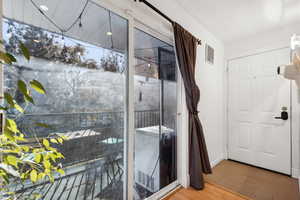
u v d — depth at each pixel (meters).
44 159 0.66
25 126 0.95
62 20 1.11
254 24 2.43
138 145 1.65
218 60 2.96
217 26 2.49
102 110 1.33
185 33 1.93
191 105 2.04
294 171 2.36
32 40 0.99
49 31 1.05
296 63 1.37
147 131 1.74
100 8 1.31
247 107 2.87
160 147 1.90
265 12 2.12
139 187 1.66
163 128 1.94
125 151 1.49
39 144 0.90
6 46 0.90
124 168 1.48
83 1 1.22
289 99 2.45
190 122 2.05
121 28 1.45
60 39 1.10
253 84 2.80
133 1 1.49
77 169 1.18
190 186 2.08
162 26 1.81
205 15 2.20
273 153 2.57
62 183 1.11
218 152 2.96
